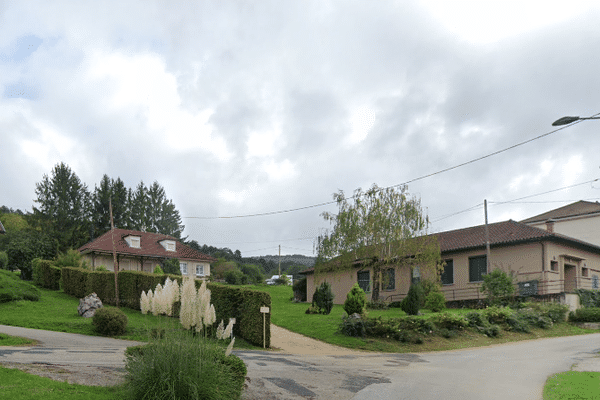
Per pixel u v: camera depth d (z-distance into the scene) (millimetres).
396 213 30500
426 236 30469
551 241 29156
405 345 18766
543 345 19312
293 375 11336
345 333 19984
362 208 31406
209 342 8008
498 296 27281
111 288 26406
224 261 67562
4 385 6805
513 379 11898
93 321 18453
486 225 30531
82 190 63906
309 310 28156
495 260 31109
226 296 20156
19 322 19062
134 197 76125
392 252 30609
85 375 8641
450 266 33969
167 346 7305
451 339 20156
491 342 20375
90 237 62156
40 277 32812
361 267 35938
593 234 39812
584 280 32312
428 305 26938
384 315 26094
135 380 7020
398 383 11039
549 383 11219
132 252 47906
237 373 7809
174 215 80688
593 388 10203
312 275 40438
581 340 20672
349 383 10773
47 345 14242
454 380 11648
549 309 25188
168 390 6602
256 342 17984
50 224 58844
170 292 7949
